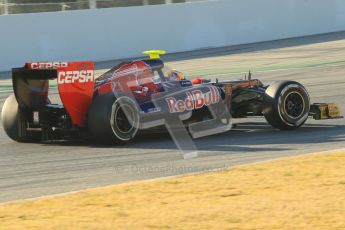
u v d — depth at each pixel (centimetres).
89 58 8538
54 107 3653
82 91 3497
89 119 3488
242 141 3666
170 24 9238
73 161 3262
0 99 6041
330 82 6156
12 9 8438
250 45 9619
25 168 3156
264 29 10081
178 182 2748
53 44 8250
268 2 10100
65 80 3444
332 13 10775
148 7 9038
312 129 3997
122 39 8825
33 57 8112
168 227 2127
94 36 8575
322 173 2803
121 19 8806
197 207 2358
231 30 9788
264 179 2744
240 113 4050
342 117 4028
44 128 3662
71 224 2181
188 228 2109
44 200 2514
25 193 2688
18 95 3641
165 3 9406
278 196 2472
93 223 2189
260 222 2153
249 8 9931
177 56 8812
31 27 8100
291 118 3888
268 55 8475
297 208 2297
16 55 8006
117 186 2698
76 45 8425
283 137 3750
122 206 2402
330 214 2209
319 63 7538
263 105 3872
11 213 2347
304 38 10094
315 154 3189
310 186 2600
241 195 2511
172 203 2425
